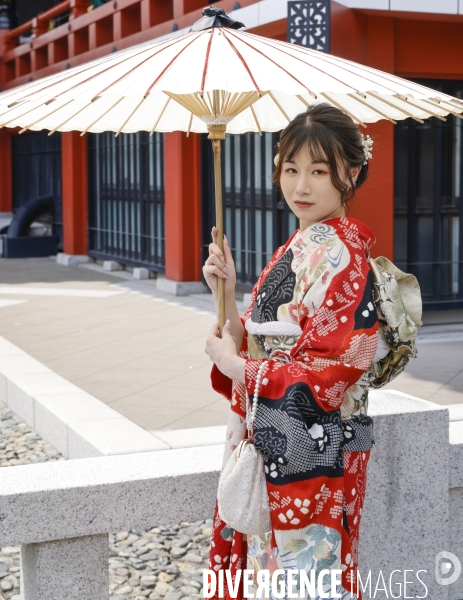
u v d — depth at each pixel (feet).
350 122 6.52
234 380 6.86
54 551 7.93
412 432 9.34
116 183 43.78
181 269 34.40
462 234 27.35
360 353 6.29
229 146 32.30
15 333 26.16
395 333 6.66
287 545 6.37
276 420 6.17
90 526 7.86
